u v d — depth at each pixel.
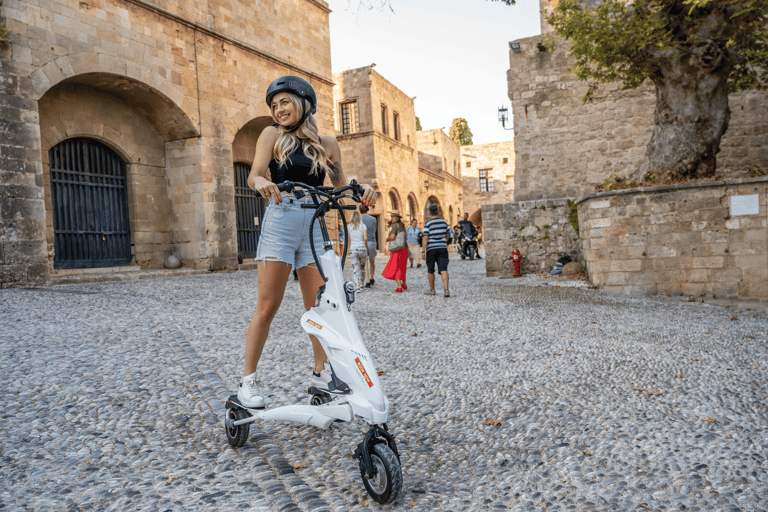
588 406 3.60
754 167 13.45
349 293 2.43
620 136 15.18
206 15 16.38
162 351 4.99
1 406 3.42
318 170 2.83
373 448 2.23
